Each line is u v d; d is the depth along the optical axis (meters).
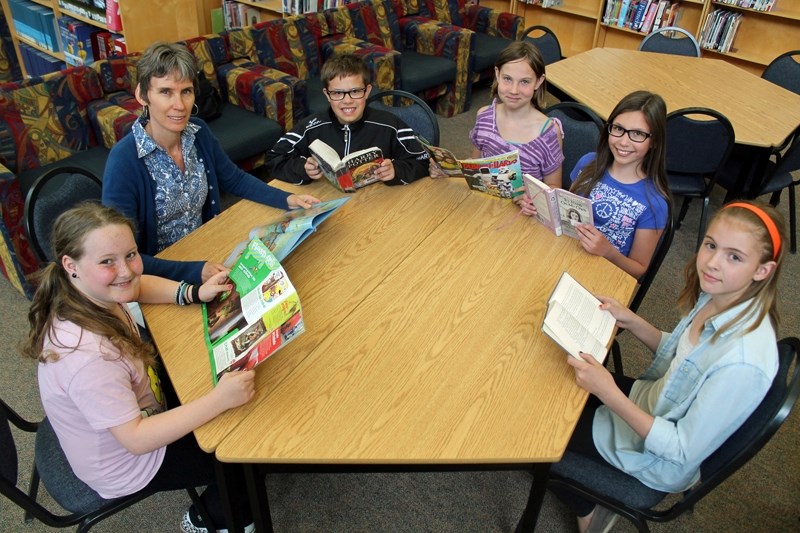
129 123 2.84
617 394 1.24
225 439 1.14
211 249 1.72
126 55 3.22
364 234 1.81
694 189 2.84
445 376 1.30
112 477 1.28
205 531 1.66
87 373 1.13
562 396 1.26
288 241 1.61
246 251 1.54
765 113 2.91
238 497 1.40
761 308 1.20
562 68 3.43
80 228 1.14
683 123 2.58
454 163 1.97
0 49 4.68
